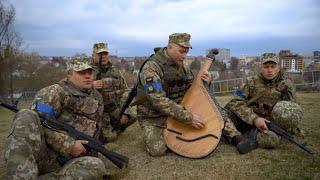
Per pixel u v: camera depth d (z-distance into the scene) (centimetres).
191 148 220
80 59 190
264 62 235
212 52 242
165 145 226
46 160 179
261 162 206
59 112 186
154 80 224
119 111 267
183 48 229
